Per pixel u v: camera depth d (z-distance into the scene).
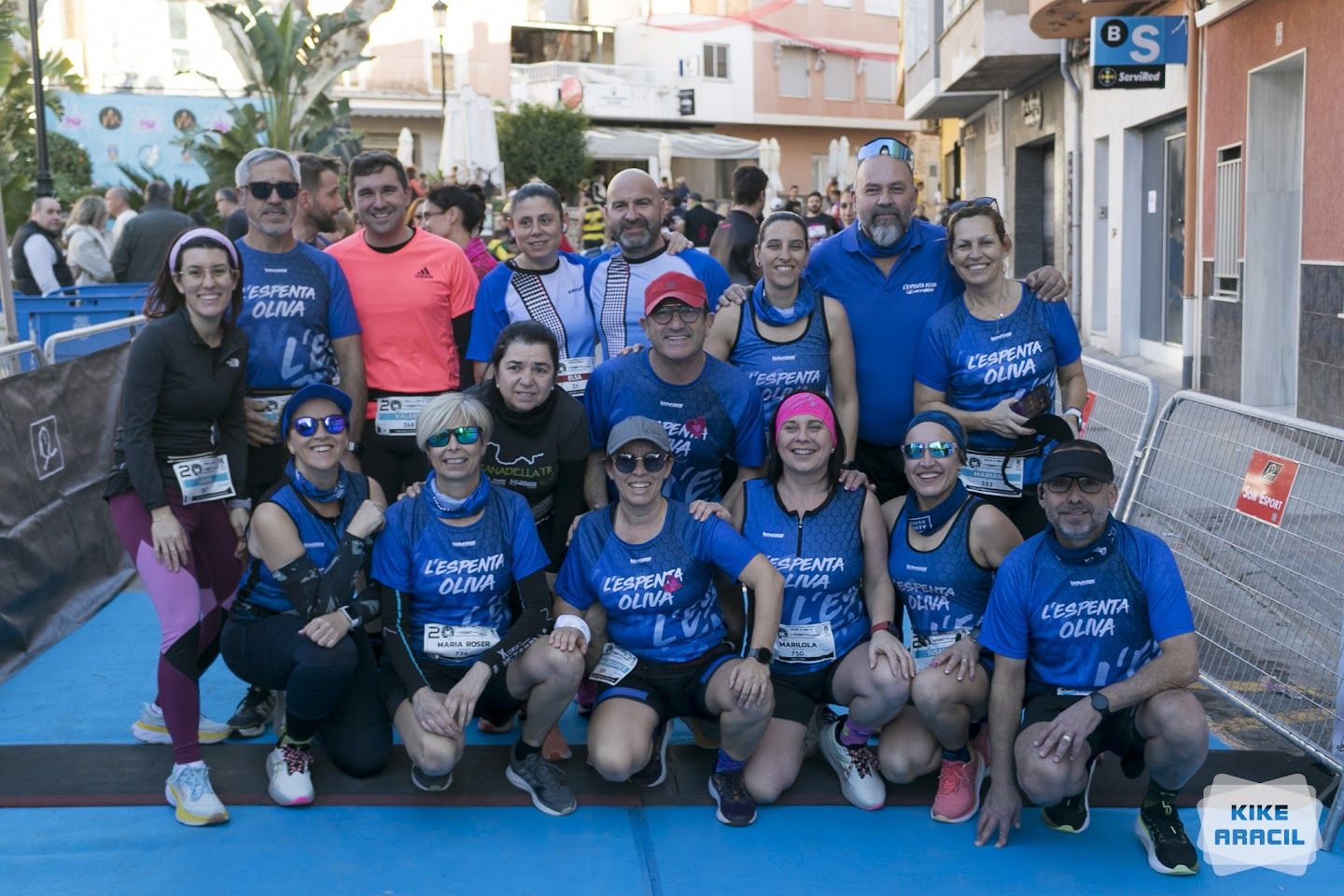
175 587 4.06
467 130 23.95
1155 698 3.73
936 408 4.66
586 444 4.47
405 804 4.12
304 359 4.76
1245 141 9.88
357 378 4.91
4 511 5.52
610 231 4.98
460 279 5.09
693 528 4.13
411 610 4.18
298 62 18.16
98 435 6.57
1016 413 4.48
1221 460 4.78
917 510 4.27
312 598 4.03
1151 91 12.73
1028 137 18.27
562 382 4.97
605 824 4.01
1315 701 4.29
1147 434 5.33
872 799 4.11
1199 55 10.85
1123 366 13.32
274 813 4.06
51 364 6.31
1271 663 4.47
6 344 6.81
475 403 4.02
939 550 4.18
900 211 4.75
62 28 30.69
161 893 3.57
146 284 10.52
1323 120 8.71
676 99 44.03
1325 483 4.16
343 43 18.22
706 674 4.10
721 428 4.49
